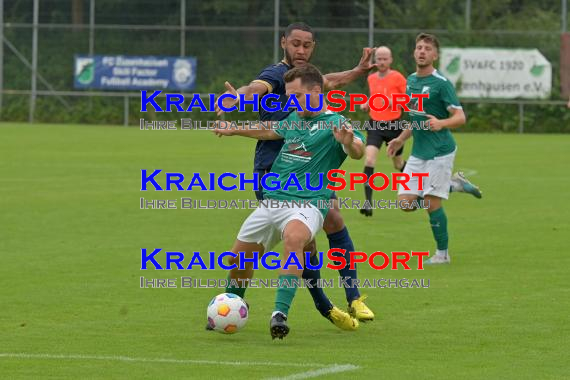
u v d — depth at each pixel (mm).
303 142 19000
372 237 31109
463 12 94375
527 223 34094
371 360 17219
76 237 31156
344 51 92312
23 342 18625
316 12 94438
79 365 16891
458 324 20094
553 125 89625
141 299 22688
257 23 95625
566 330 19516
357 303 20031
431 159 27391
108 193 42219
